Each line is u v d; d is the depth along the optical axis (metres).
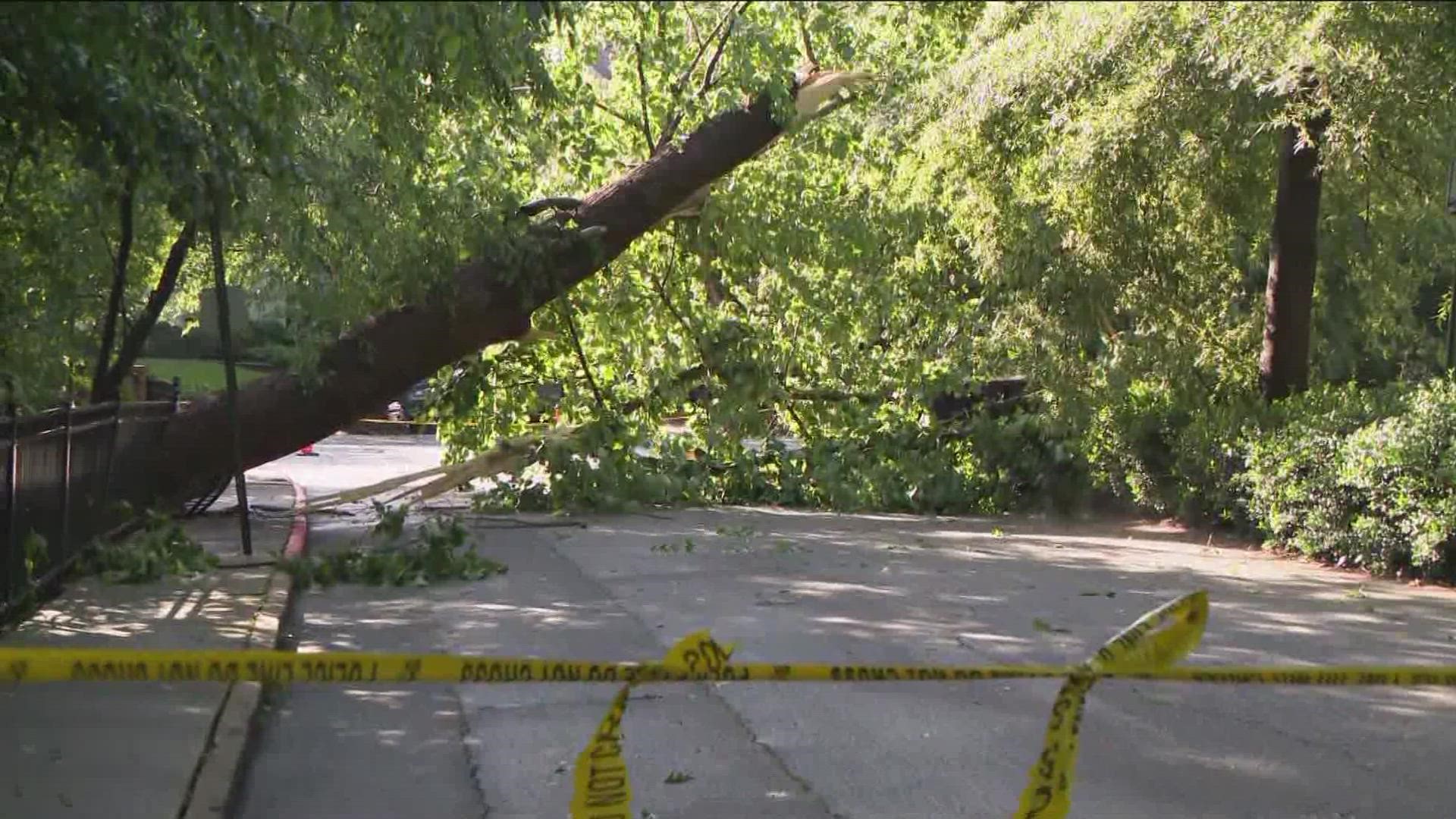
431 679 3.47
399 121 13.19
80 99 8.57
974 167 19.16
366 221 14.14
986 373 20.52
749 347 19.98
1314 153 17.66
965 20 19.58
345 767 7.33
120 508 14.11
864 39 19.42
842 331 20.23
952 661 9.80
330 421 16.12
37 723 7.41
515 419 20.33
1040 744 7.75
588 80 20.38
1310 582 13.68
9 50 8.05
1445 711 8.52
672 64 18.84
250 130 9.44
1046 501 20.17
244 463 16.09
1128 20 16.50
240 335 18.80
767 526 18.05
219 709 7.84
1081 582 13.55
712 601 12.27
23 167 12.41
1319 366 23.09
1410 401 14.80
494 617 11.54
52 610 10.79
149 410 15.57
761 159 19.50
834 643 10.47
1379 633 11.01
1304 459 15.16
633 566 14.36
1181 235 19.39
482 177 16.75
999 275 19.48
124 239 13.39
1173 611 4.00
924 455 20.69
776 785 6.99
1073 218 18.73
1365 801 6.78
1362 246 20.55
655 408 20.30
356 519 18.14
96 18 7.00
